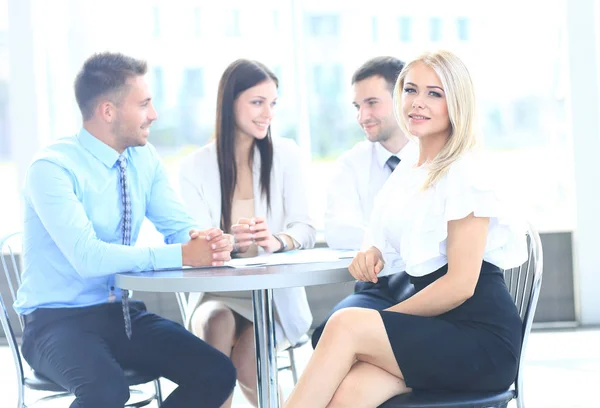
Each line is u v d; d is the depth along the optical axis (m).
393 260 2.75
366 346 2.07
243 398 4.00
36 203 2.48
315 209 5.22
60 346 2.41
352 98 3.17
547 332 5.11
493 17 5.16
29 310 2.57
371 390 2.05
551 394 3.86
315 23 5.21
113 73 2.59
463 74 2.24
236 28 5.20
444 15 5.17
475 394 2.10
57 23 5.30
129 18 5.18
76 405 2.28
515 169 5.25
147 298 5.16
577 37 5.07
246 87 3.10
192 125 5.23
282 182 3.24
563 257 5.23
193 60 5.20
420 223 2.20
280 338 3.08
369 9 5.18
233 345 3.03
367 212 3.18
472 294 2.14
